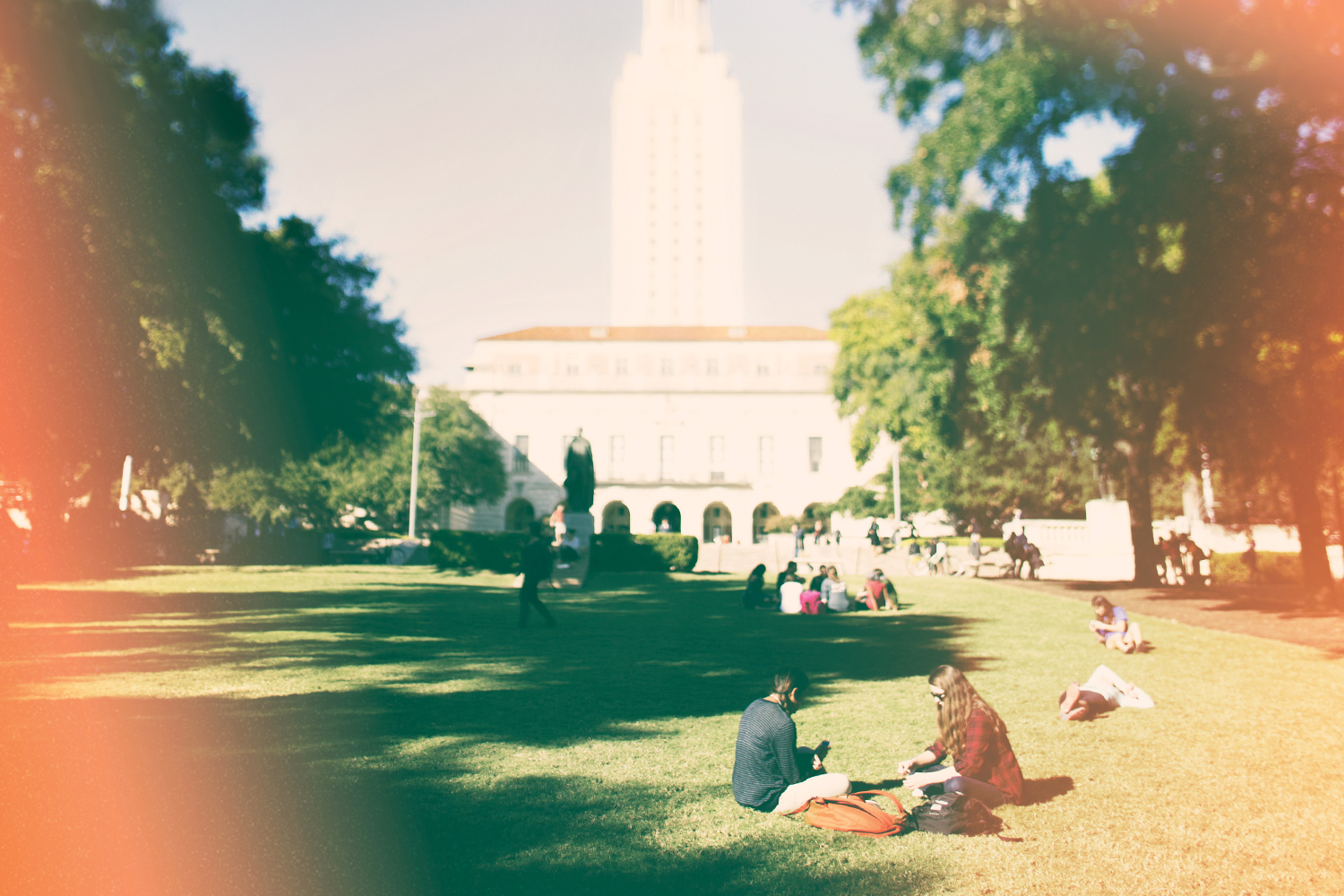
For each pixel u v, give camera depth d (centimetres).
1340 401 1517
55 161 1497
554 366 7288
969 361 2339
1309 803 527
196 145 1719
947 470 4366
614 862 425
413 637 1234
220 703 758
